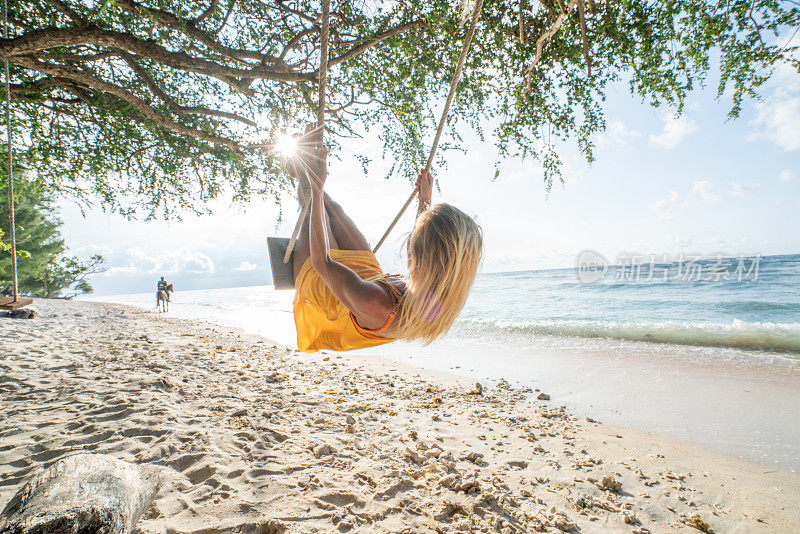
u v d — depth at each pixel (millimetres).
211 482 2906
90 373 5480
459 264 1497
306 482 2967
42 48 4516
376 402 5402
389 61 6395
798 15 4301
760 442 4188
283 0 6059
